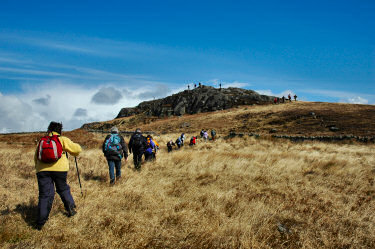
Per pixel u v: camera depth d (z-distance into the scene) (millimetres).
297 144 22062
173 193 5449
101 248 3148
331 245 3375
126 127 68938
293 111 45656
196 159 9859
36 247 3107
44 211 3705
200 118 54000
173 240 3408
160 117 74312
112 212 4309
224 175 7355
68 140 4176
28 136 27969
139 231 3604
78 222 3900
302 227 3943
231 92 80625
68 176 6941
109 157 6445
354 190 5988
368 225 4004
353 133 25516
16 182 6152
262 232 3639
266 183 6617
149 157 10125
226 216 4238
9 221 3762
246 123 41844
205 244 3293
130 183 6145
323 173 7770
